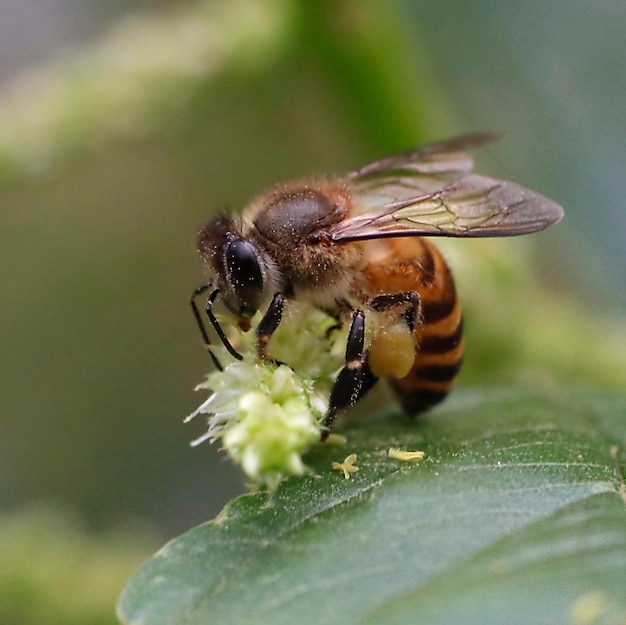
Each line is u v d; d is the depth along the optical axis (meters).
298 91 0.11
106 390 0.12
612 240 0.11
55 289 0.12
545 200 0.09
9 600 0.10
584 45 0.11
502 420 0.09
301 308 0.09
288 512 0.08
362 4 0.10
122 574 0.10
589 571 0.08
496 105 0.11
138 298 0.12
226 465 0.12
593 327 0.10
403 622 0.08
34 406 0.12
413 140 0.10
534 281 0.11
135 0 0.13
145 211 0.12
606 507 0.08
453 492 0.08
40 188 0.11
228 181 0.12
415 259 0.09
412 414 0.10
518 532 0.08
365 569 0.08
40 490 0.12
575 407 0.10
